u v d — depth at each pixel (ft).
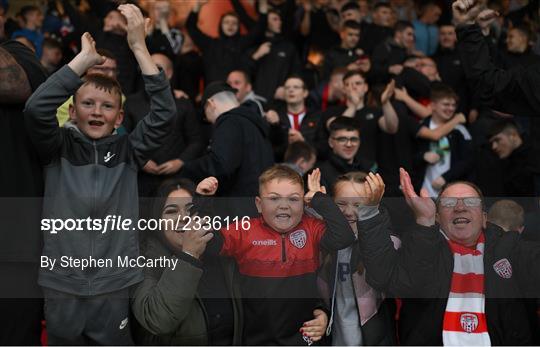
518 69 13.92
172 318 12.60
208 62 28.60
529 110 14.02
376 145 22.47
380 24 31.73
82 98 12.73
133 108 20.35
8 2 31.53
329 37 31.32
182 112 21.52
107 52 19.21
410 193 13.10
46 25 31.37
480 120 25.02
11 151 12.56
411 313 13.42
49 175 12.69
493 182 21.02
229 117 17.78
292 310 13.16
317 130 23.73
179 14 32.22
